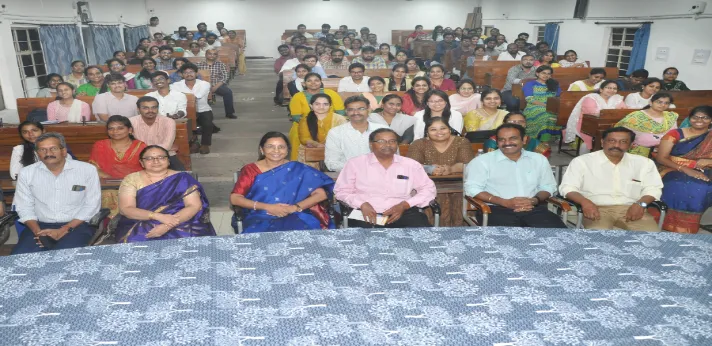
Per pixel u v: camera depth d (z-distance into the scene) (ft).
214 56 29.32
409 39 58.80
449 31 49.55
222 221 14.26
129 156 12.27
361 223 10.10
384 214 9.55
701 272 5.75
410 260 5.98
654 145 15.61
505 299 5.07
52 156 9.61
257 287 5.28
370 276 5.55
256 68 55.26
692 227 12.42
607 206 10.85
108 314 4.74
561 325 4.60
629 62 36.22
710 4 28.66
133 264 5.85
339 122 15.70
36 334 4.41
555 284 5.41
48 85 23.32
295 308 4.85
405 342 4.30
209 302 4.97
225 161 20.51
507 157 10.80
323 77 29.27
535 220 10.22
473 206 11.51
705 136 12.19
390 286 5.32
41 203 10.00
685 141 12.44
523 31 54.13
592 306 4.96
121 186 9.63
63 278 5.49
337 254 6.15
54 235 9.48
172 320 4.63
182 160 17.12
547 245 6.47
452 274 5.62
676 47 31.81
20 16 30.94
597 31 40.78
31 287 5.28
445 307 4.89
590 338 4.41
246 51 65.72
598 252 6.27
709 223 13.85
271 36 65.51
